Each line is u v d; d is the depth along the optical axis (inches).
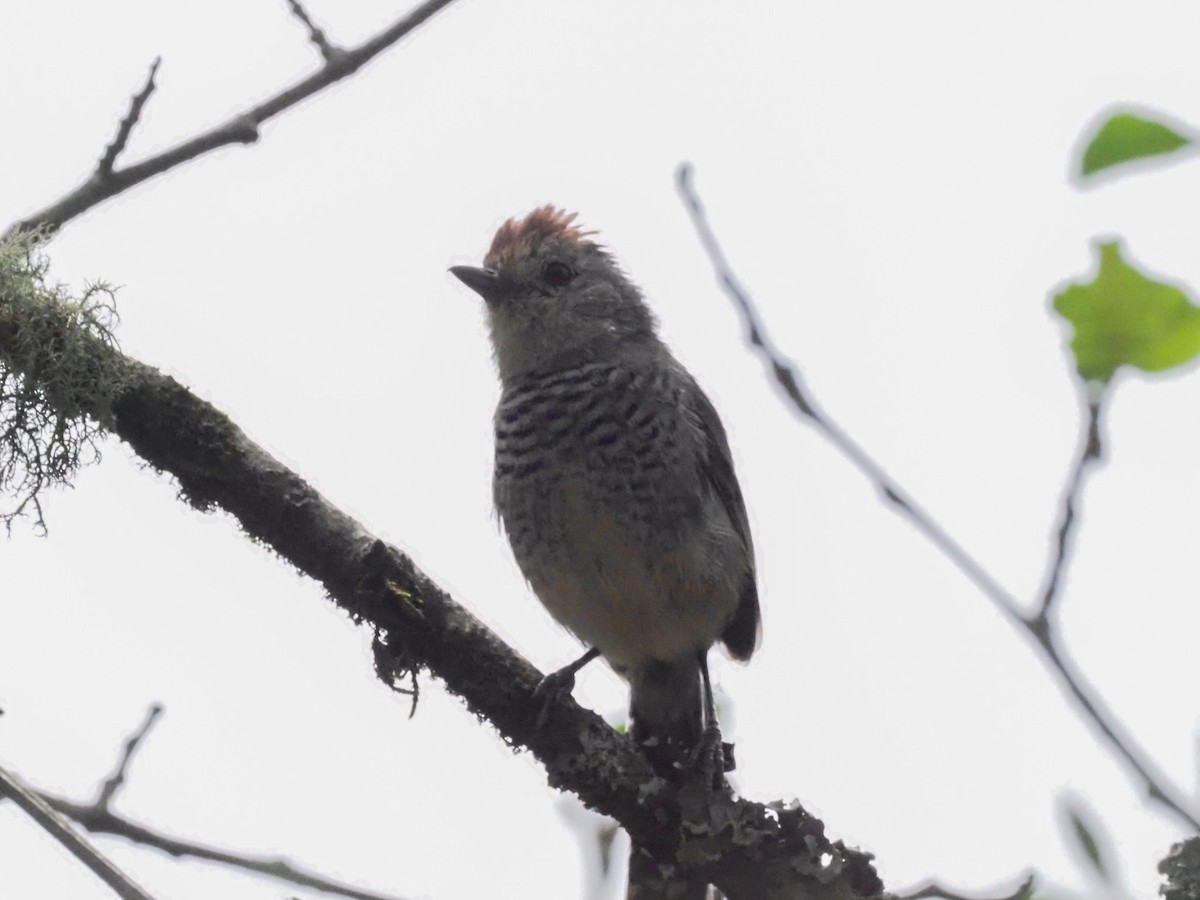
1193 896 266.1
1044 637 271.3
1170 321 290.5
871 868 367.6
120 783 346.0
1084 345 293.9
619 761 377.7
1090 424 286.4
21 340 361.4
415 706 367.6
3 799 285.3
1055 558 275.1
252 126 375.9
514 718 376.5
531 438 479.5
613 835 381.1
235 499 361.1
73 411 361.4
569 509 474.6
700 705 490.0
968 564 280.7
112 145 370.0
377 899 337.4
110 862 279.6
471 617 375.2
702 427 490.6
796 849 368.8
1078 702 266.2
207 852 339.3
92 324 365.7
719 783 382.0
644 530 471.8
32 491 364.8
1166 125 296.5
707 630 483.5
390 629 366.3
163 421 361.4
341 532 363.6
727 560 483.8
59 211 369.4
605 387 479.2
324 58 379.2
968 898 296.5
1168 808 253.8
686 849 370.9
